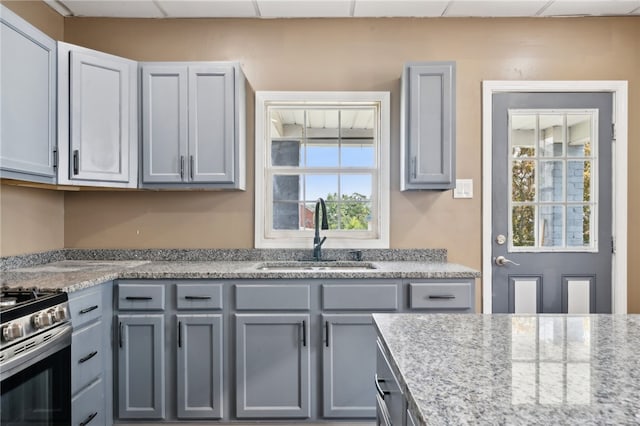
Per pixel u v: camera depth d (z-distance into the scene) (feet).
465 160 9.09
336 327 7.22
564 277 9.11
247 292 7.22
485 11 8.86
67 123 7.38
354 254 8.99
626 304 9.00
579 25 9.09
